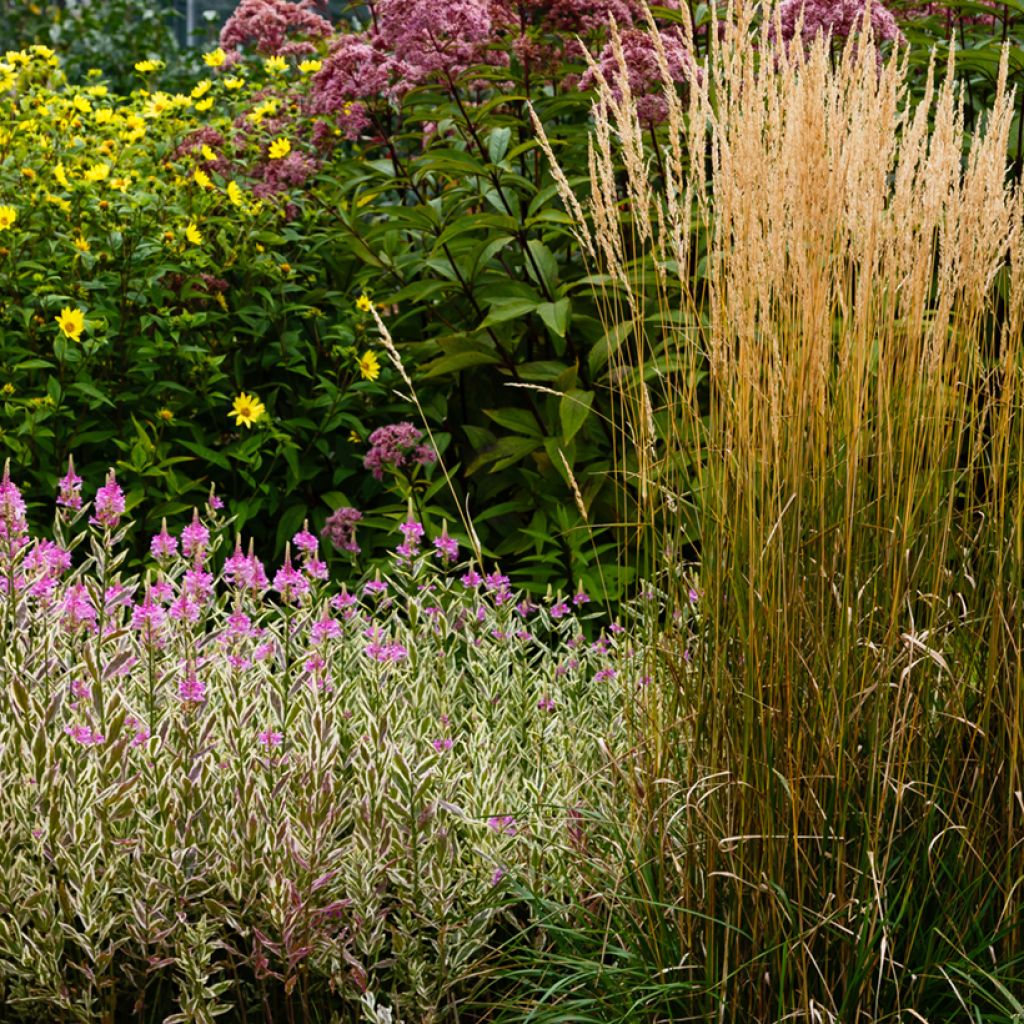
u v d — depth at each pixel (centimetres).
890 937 253
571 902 284
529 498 462
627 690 280
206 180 495
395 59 471
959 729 260
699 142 261
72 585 315
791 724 246
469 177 497
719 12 457
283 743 286
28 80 559
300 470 493
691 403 277
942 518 266
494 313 432
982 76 484
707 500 263
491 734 334
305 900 264
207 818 272
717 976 258
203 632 326
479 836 292
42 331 480
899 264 263
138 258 487
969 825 260
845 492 253
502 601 362
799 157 249
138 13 1231
